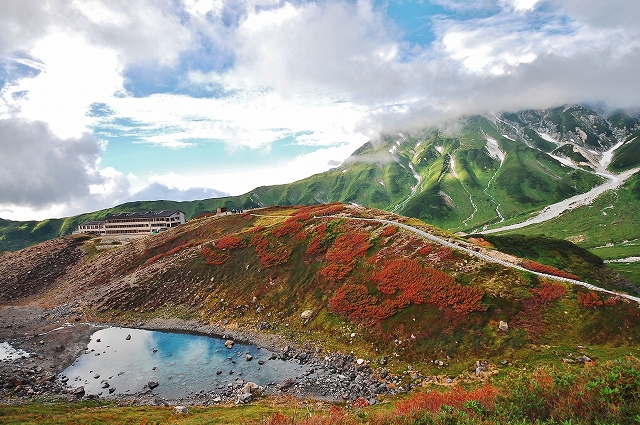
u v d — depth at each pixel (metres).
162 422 34.78
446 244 69.56
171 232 133.00
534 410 18.34
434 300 57.28
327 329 64.00
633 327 44.66
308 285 76.19
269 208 145.62
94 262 128.88
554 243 108.12
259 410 40.06
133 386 52.31
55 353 66.62
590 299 49.62
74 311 92.81
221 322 76.69
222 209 160.88
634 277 116.25
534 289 53.53
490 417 18.28
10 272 125.56
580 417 16.22
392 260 69.81
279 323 70.94
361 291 66.88
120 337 74.50
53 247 145.00
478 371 44.41
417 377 47.19
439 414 19.31
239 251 96.44
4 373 56.19
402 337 54.88
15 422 33.34
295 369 54.81
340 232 86.69
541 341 46.22
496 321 50.41
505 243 108.62
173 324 79.56
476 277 58.28
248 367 56.78
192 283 91.56
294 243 90.12
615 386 17.03
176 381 53.28
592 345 43.94
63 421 33.91
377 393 45.09
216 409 41.94
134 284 96.81
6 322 89.19
